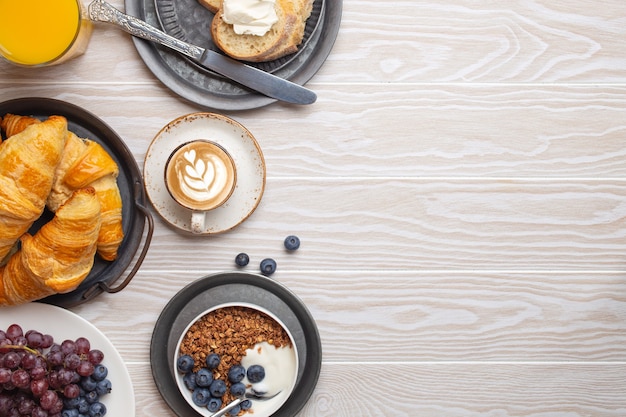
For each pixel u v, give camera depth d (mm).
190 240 1061
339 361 1078
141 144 1052
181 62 1040
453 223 1081
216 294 1056
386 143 1071
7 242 970
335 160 1068
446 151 1076
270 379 1042
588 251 1089
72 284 979
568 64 1077
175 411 1041
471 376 1088
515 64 1075
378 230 1076
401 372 1083
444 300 1083
